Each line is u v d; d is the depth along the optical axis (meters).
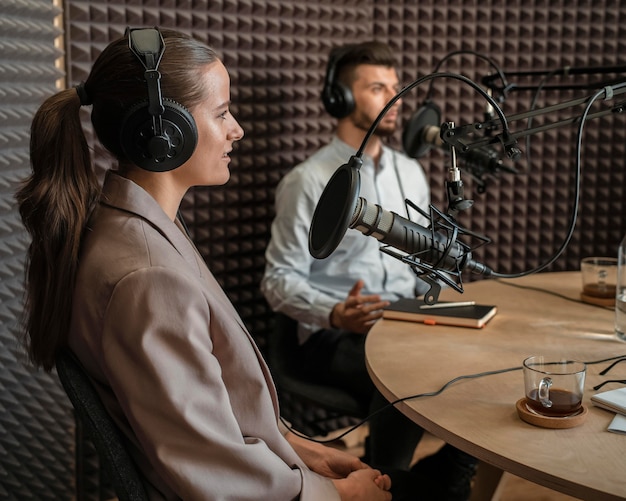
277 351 2.53
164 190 1.42
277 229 2.63
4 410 2.34
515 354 1.71
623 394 1.39
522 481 2.75
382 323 2.03
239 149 2.91
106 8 2.52
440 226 1.42
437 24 3.25
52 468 2.51
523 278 2.47
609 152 3.49
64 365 1.28
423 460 2.24
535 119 3.41
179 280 1.24
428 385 1.53
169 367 1.21
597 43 3.42
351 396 2.34
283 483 1.29
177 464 1.20
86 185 1.34
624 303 1.77
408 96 3.26
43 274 1.33
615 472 1.14
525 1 3.34
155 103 1.28
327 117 3.11
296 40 2.98
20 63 2.29
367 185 2.75
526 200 3.48
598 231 3.54
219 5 2.77
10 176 2.30
